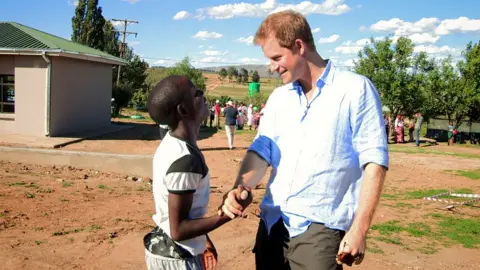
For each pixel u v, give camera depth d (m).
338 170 2.52
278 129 2.67
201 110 2.53
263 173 2.71
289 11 2.56
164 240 2.45
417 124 27.33
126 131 23.23
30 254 5.43
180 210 2.29
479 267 6.14
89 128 22.31
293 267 2.58
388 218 8.88
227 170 13.78
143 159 11.54
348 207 2.54
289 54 2.51
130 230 6.64
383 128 2.48
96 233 6.39
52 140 17.80
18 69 18.72
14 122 18.98
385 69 30.08
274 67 2.56
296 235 2.54
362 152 2.45
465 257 6.57
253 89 52.16
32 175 10.34
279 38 2.49
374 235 7.53
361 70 30.17
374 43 30.25
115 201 8.44
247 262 5.68
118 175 11.23
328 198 2.52
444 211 9.79
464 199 11.37
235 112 18.80
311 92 2.61
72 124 20.62
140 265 5.29
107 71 24.16
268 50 2.54
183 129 2.43
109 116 24.70
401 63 29.52
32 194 8.44
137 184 10.34
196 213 2.42
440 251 6.82
